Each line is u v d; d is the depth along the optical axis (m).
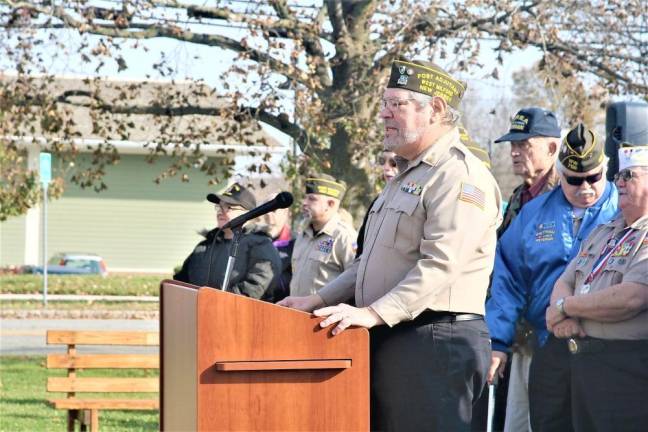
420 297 4.62
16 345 17.28
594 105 17.58
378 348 4.86
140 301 27.00
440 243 4.69
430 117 4.94
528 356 6.64
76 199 39.03
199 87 16.91
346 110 15.94
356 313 4.39
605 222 5.98
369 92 15.90
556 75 16.73
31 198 19.92
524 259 6.43
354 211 15.95
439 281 4.64
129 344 9.79
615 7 16.62
